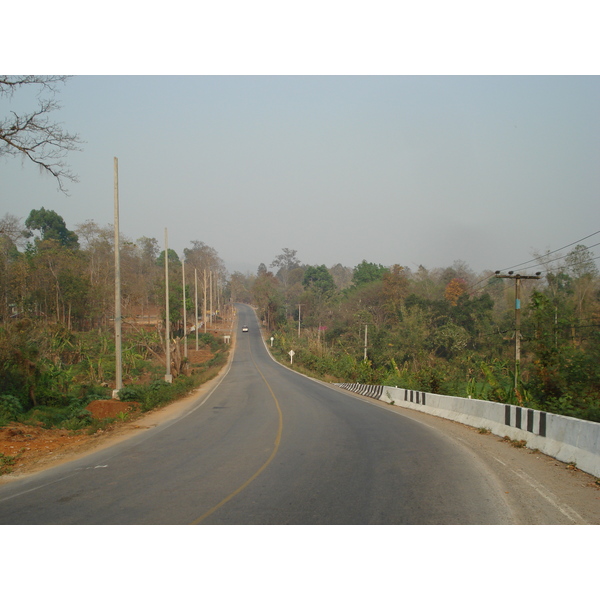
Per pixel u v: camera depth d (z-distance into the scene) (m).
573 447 9.31
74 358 39.34
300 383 37.22
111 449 11.47
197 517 6.27
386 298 77.38
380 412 19.50
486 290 75.81
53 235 101.44
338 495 7.15
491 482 7.87
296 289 126.94
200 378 38.56
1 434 13.19
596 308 37.97
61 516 6.43
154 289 76.25
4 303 39.81
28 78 16.38
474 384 22.05
